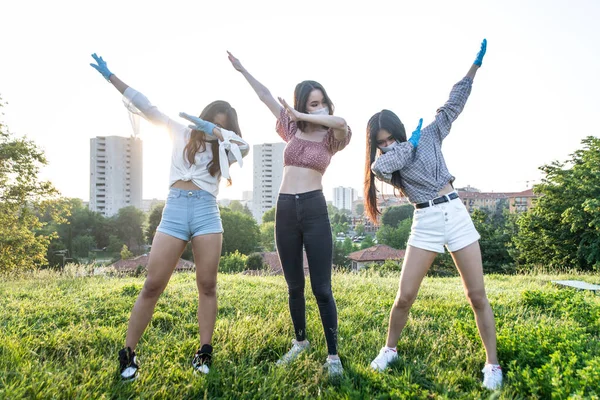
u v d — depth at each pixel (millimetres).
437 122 3227
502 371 3021
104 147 102812
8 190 22500
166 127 3186
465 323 3770
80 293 5523
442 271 27047
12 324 3811
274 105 3508
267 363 3156
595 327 4105
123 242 76750
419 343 3547
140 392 2529
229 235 57594
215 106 3219
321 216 3088
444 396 2492
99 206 101875
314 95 3182
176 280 7215
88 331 3592
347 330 3838
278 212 3186
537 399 2555
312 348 3367
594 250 21516
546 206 24312
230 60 3678
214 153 3047
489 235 29953
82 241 65812
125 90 3129
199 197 2975
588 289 7078
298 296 3312
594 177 22703
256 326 3773
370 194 3443
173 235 2910
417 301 5355
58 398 2346
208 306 3039
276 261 39469
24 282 7102
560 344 3127
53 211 24531
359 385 2777
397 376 2873
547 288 7160
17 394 2303
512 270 27656
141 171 108688
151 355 3107
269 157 117875
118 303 4828
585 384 2477
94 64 3135
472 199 98312
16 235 22375
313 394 2656
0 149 21938
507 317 4527
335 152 3229
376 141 3320
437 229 3025
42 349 3162
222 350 3207
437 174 3074
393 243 78062
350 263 58656
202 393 2623
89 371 2729
